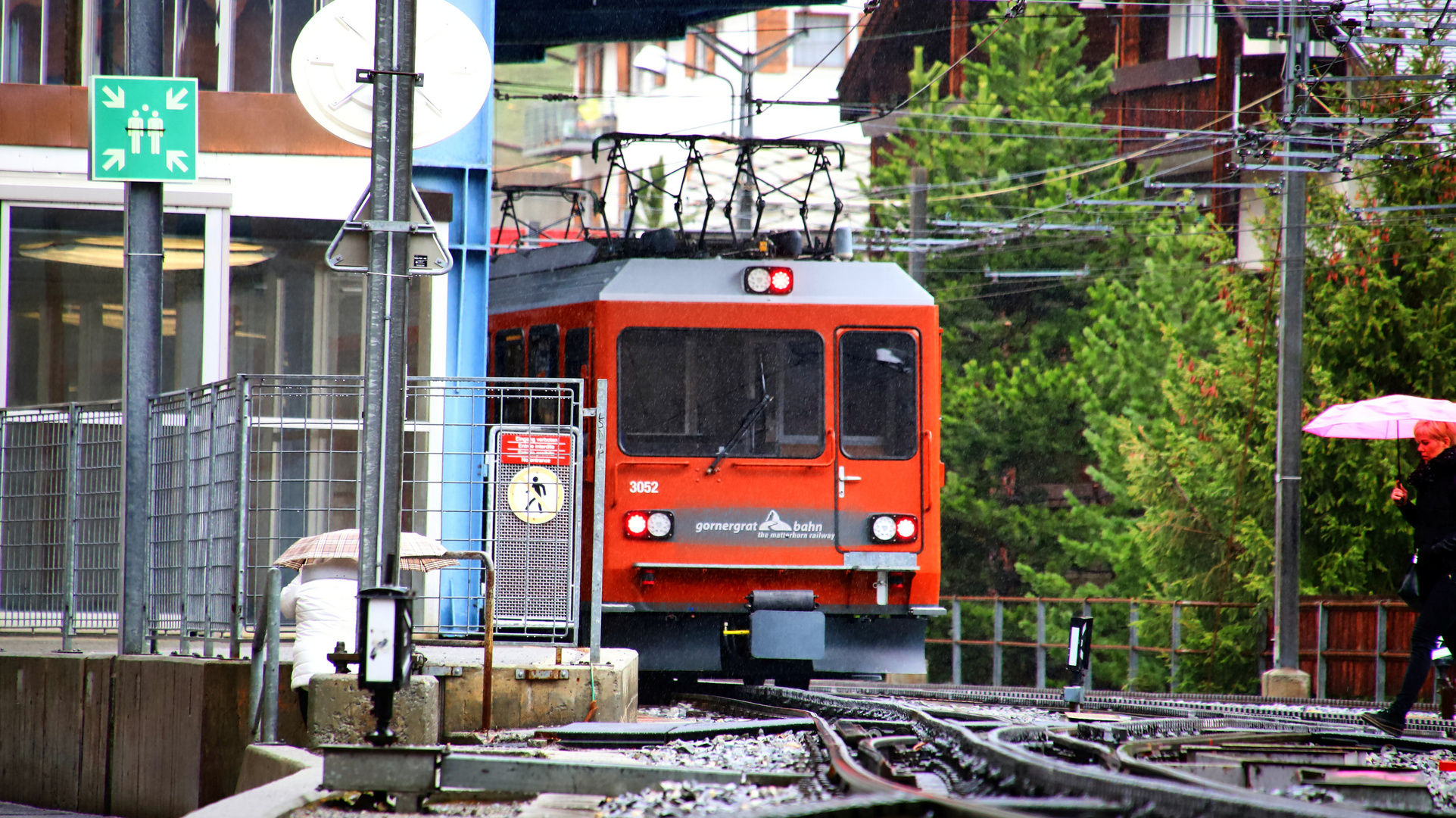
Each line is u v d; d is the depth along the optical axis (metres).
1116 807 19.75
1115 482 118.12
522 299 52.62
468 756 23.72
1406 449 93.62
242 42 53.56
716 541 45.50
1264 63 137.75
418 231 29.75
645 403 45.94
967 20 160.38
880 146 169.88
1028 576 119.25
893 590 46.31
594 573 36.28
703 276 46.81
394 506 29.25
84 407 41.16
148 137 36.69
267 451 35.00
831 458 46.12
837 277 47.22
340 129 39.06
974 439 128.00
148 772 33.94
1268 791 25.20
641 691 51.53
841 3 94.38
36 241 53.25
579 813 22.20
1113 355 125.69
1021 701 47.50
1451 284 95.50
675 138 51.84
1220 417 103.12
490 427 37.78
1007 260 138.50
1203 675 100.44
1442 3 70.75
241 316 52.81
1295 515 77.69
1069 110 142.50
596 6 95.38
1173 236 125.31
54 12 53.94
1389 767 29.61
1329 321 98.19
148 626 36.44
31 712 37.78
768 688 45.06
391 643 24.17
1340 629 81.81
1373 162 84.25
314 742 29.31
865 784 21.84
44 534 42.25
